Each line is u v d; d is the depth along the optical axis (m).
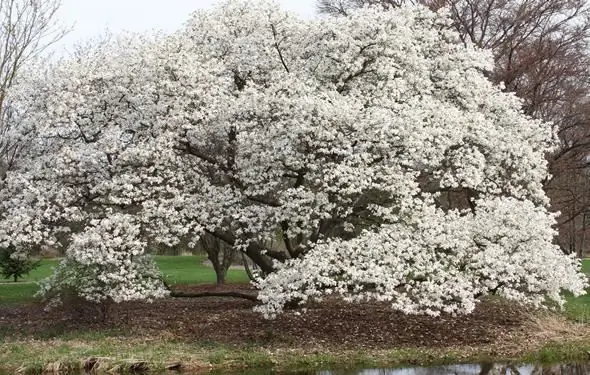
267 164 17.62
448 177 17.95
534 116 30.25
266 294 16.88
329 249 16.39
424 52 20.91
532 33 31.12
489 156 19.94
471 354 16.42
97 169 18.53
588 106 29.23
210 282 33.28
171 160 18.30
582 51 31.02
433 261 16.80
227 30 20.52
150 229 18.19
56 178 18.55
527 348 16.97
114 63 19.41
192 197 18.41
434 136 17.53
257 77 19.92
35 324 19.38
